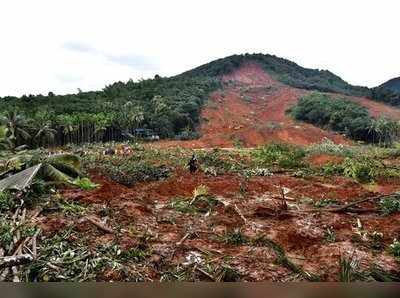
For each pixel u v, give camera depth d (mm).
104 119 60344
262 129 72250
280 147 31141
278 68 165250
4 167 15023
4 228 8648
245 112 104062
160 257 8164
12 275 6430
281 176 22281
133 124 65750
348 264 7371
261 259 8438
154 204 13359
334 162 27953
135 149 38094
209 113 91938
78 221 9836
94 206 11633
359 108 85062
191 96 90750
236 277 7406
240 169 24562
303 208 13836
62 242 8344
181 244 8938
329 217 12359
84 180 14273
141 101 79062
